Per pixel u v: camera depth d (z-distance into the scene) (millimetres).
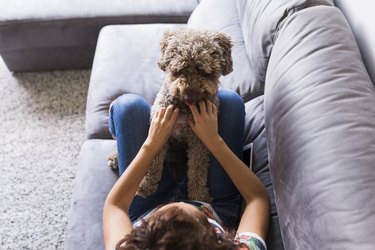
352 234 724
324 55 1000
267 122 1087
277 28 1161
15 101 2115
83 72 2266
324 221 780
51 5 1983
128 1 1966
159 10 1930
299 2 1142
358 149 818
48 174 1818
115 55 1652
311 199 825
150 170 1185
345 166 805
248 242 916
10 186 1777
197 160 1191
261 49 1233
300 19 1102
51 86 2191
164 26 1793
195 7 1951
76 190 1284
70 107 2092
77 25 1974
